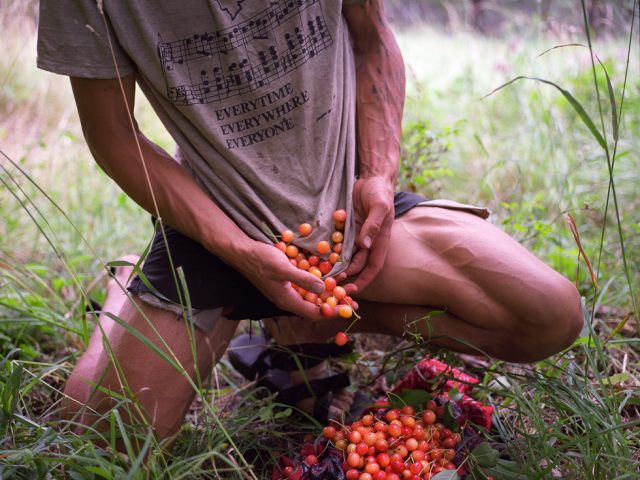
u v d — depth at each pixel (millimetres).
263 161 1715
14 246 3016
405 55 5824
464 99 4672
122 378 1685
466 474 1634
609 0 4047
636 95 3732
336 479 1603
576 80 3908
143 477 1481
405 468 1585
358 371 2314
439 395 1885
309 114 1691
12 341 2395
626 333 2387
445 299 1727
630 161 3350
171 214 1674
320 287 1548
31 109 4562
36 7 4398
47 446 1519
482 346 1796
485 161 3742
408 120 3635
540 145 3672
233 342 2219
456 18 5758
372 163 1820
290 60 1646
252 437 1945
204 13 1578
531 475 1542
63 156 3850
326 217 1725
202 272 1725
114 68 1571
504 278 1657
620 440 1562
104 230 3172
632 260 2750
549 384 1776
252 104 1670
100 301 2676
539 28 4453
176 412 1735
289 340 2008
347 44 1842
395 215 1868
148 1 1563
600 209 3098
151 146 1704
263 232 1736
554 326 1669
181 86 1614
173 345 1693
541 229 2547
